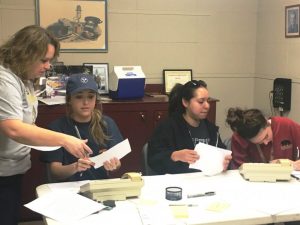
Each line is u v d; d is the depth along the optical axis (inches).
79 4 145.5
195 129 99.1
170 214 64.9
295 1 138.1
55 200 68.9
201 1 158.1
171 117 100.1
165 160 92.6
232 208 67.7
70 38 146.3
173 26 156.8
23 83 77.5
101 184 70.2
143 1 152.6
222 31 161.8
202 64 161.8
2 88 71.9
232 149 94.9
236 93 167.2
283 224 84.5
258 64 163.9
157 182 81.7
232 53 164.1
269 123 91.4
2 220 81.3
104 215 64.2
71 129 88.9
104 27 149.3
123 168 136.3
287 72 144.6
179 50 158.7
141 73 139.7
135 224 60.9
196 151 86.5
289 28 141.9
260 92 163.2
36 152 125.6
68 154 87.2
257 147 93.4
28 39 74.5
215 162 85.7
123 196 71.3
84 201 68.5
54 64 136.2
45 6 142.3
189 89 97.0
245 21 163.2
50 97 130.5
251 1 162.6
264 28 158.7
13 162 79.4
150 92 156.3
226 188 78.1
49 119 125.6
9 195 81.1
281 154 93.0
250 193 75.2
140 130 136.8
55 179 84.6
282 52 147.0
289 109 143.9
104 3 148.0
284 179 82.4
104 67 148.3
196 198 72.5
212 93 164.7
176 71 158.2
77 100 88.5
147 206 68.3
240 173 86.7
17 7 140.2
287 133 93.5
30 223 129.5
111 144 91.2
